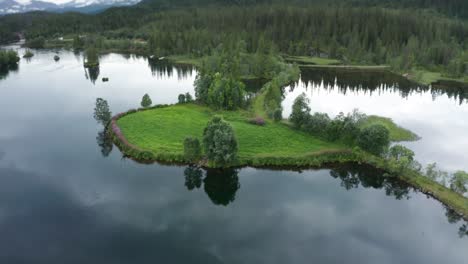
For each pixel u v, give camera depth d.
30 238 40.34
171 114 81.69
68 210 46.31
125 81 136.88
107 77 144.25
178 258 37.56
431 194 51.00
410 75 156.25
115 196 50.19
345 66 181.12
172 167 58.62
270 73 146.00
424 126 84.19
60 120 85.56
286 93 120.25
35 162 61.06
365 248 40.25
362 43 198.88
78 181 54.31
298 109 71.75
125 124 74.12
